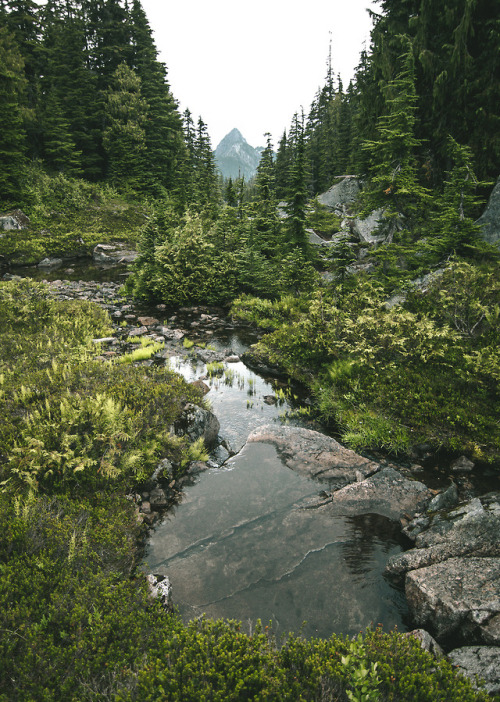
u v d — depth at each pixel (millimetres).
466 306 10055
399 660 3066
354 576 4836
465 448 7379
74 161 43656
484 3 15055
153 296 19750
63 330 13133
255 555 5145
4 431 6352
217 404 9758
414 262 13508
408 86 12805
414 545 5250
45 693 2812
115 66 54656
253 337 14961
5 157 33781
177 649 3189
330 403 9328
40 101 45875
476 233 12531
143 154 51156
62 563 4090
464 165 12523
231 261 19828
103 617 3572
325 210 34781
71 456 5848
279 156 57656
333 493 6332
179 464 6898
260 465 7164
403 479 6535
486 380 8242
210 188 41750
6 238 29609
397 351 9438
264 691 2693
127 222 39719
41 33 49875
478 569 4363
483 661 3432
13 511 4723
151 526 5656
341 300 12367
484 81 14969
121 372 9242
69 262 30594
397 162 13352
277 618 4266
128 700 2668
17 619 3320
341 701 2730
